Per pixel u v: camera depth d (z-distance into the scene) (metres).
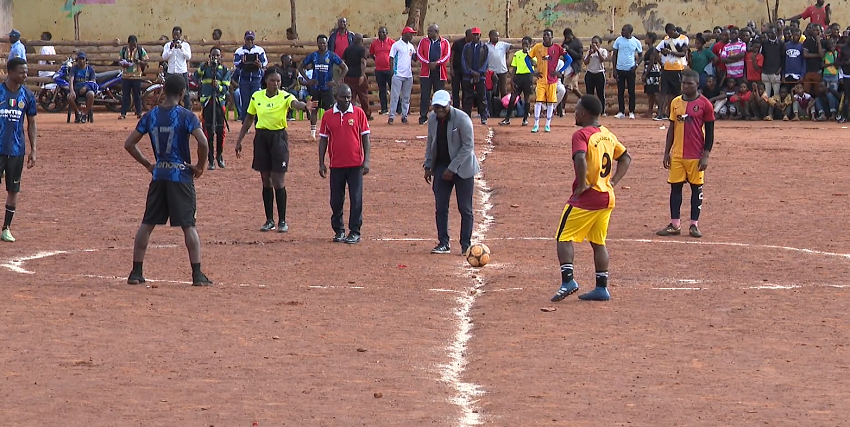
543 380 14.02
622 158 18.42
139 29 64.19
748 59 49.88
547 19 62.75
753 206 29.42
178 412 12.59
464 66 46.22
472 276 20.84
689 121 24.78
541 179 33.91
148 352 15.09
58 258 22.30
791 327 16.61
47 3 64.25
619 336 16.19
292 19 60.12
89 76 49.84
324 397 13.25
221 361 14.73
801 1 60.81
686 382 13.88
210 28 64.06
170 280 20.05
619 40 50.88
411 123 47.78
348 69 47.56
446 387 13.84
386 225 26.94
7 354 14.84
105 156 38.16
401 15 63.66
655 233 25.55
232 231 26.05
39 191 31.77
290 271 21.08
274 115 25.69
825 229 26.02
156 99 53.53
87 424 12.13
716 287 19.64
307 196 31.33
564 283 18.42
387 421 12.41
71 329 16.25
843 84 48.47
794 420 12.38
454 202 30.33
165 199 19.48
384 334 16.34
